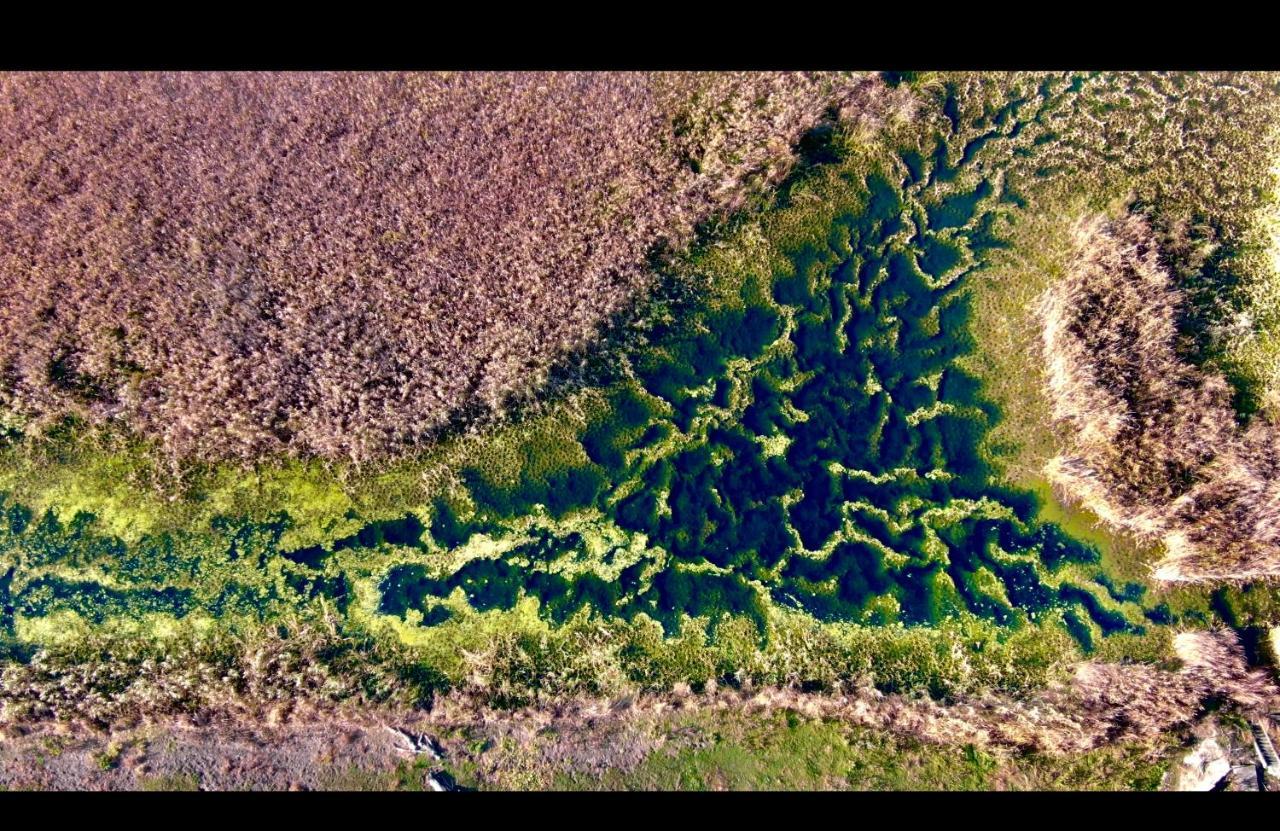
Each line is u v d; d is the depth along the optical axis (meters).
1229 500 9.97
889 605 10.17
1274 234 11.40
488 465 10.72
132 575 10.27
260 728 9.45
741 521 10.59
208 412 10.48
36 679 9.55
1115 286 11.02
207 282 11.03
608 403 11.02
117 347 10.75
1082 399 10.57
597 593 10.25
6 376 10.68
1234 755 9.02
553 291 11.09
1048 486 10.61
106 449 10.63
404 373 10.76
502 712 9.52
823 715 9.56
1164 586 10.09
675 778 9.30
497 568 10.38
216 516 10.51
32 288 10.95
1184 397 10.46
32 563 10.30
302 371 10.69
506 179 11.64
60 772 9.26
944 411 11.05
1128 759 9.16
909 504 10.66
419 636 10.02
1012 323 11.39
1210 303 11.07
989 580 10.28
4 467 10.61
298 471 10.62
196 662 9.75
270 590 10.24
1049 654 9.88
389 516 10.55
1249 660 9.52
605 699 9.59
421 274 11.10
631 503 10.66
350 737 9.46
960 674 9.79
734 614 10.14
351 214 11.41
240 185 11.54
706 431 10.99
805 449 10.93
